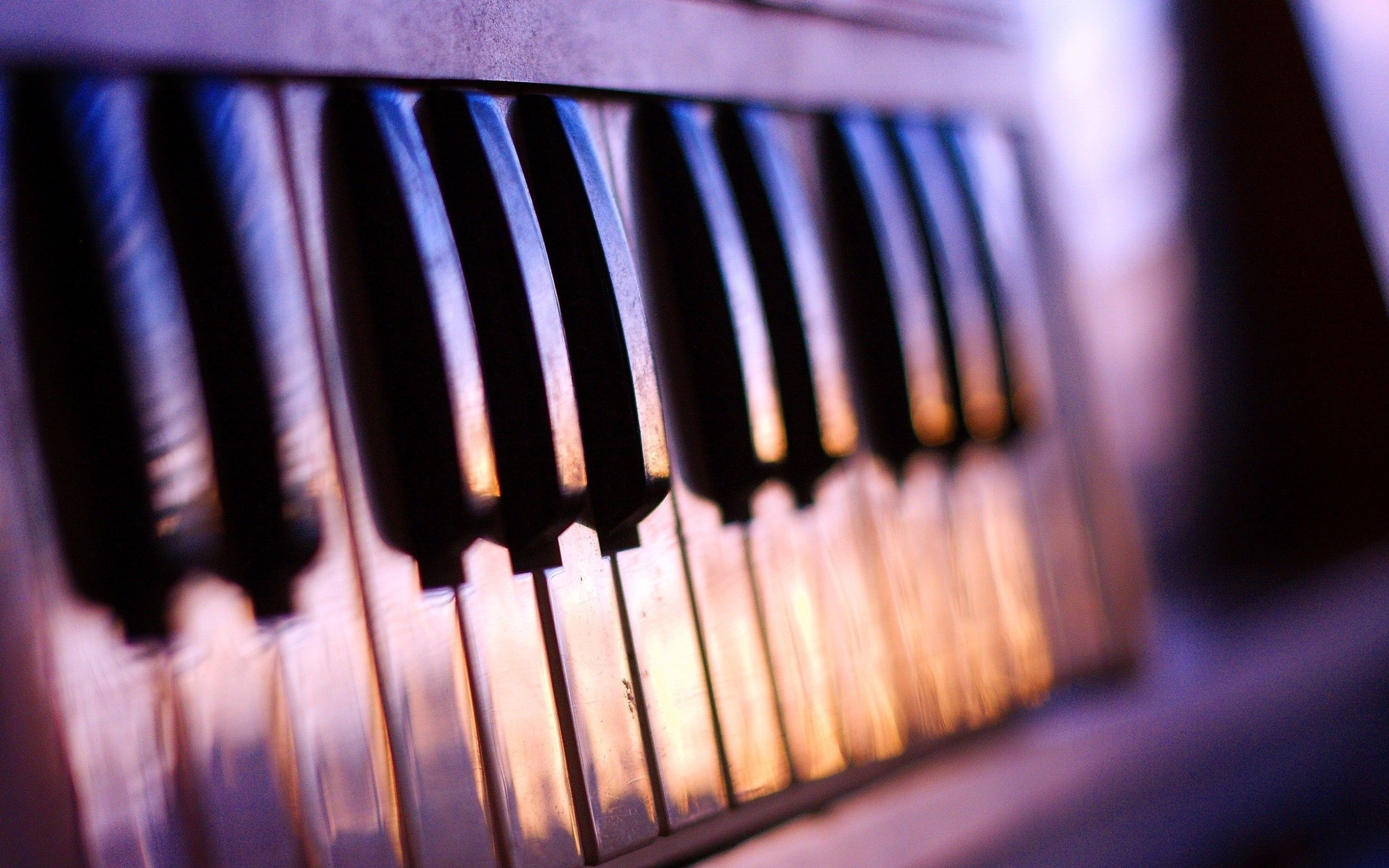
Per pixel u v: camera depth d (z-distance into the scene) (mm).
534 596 396
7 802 372
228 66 387
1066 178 566
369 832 387
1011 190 473
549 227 399
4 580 373
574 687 397
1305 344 525
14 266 377
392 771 389
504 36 403
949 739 444
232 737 383
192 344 382
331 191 391
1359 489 521
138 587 379
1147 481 567
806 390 422
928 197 452
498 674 394
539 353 390
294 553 385
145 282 381
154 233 382
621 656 402
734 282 415
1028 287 471
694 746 407
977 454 457
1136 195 556
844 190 441
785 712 418
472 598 394
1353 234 513
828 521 429
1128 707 474
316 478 388
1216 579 549
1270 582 531
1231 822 486
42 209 378
